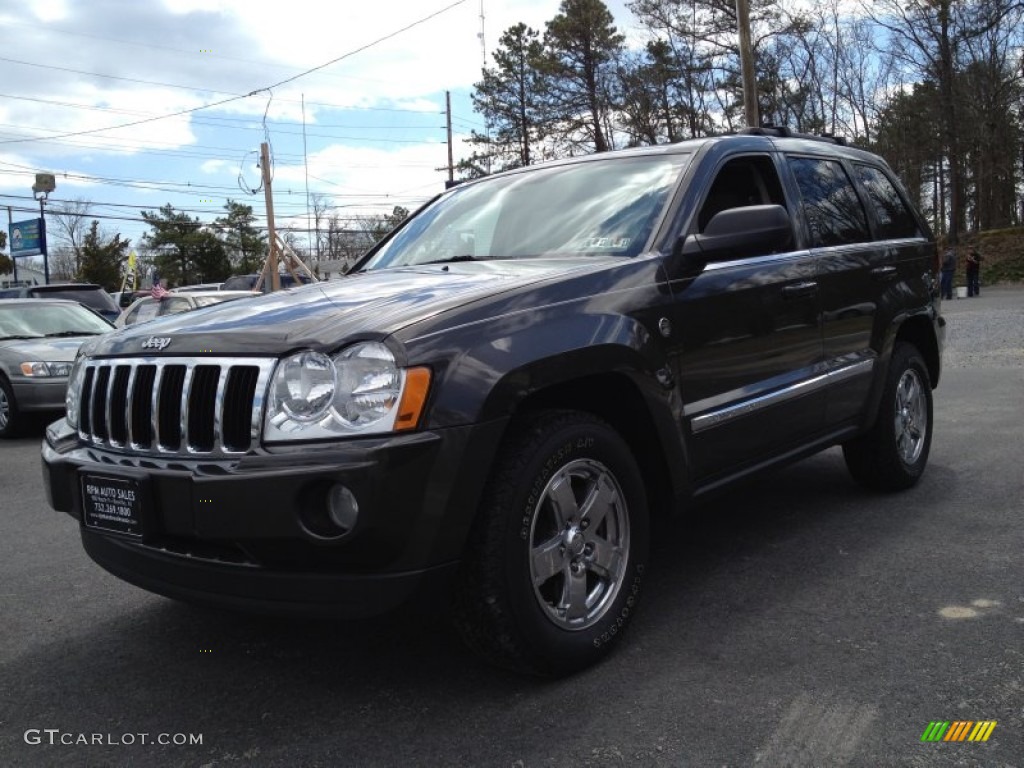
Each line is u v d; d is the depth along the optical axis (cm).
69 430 333
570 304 300
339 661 317
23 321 1056
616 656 309
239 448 263
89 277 6006
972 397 851
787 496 520
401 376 251
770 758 241
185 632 353
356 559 251
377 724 269
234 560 264
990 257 3831
